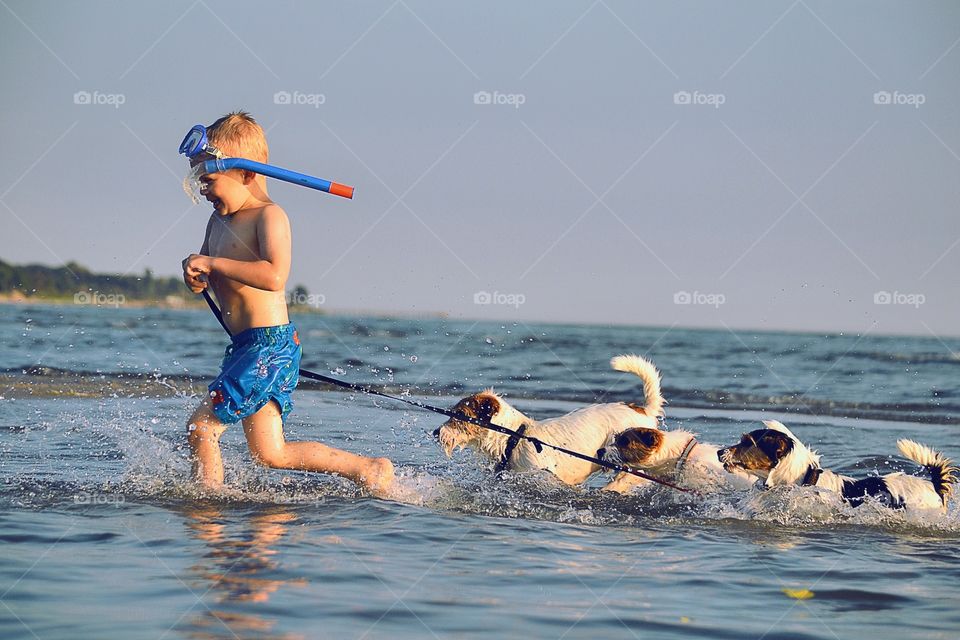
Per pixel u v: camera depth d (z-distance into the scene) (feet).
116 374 43.57
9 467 22.36
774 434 22.08
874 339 100.22
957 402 44.93
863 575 15.87
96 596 12.87
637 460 23.88
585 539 18.02
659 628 12.60
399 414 35.12
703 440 31.76
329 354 60.39
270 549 15.64
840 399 45.52
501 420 25.18
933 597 14.55
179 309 110.93
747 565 16.35
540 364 59.00
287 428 31.01
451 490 22.33
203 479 19.62
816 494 21.45
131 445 25.43
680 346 82.17
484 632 12.10
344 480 21.76
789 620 13.17
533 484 23.88
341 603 12.97
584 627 12.51
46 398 35.17
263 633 11.64
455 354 64.49
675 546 17.76
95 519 17.48
